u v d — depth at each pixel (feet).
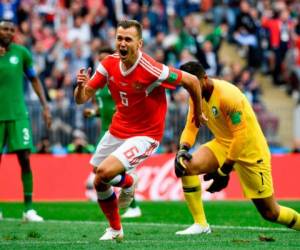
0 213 86.74
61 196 118.93
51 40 150.20
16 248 56.29
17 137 82.84
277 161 123.54
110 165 57.82
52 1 159.84
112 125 60.95
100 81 59.62
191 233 67.21
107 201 60.64
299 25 174.40
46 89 135.85
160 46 156.35
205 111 63.46
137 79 58.18
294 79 168.66
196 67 61.87
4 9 152.66
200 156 63.93
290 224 64.28
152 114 59.72
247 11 172.35
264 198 63.00
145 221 82.79
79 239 63.41
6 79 82.28
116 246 56.03
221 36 167.84
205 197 118.32
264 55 171.83
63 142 127.03
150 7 169.07
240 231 69.36
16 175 118.01
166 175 119.34
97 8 160.45
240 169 63.00
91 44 152.56
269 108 138.82
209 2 179.83
